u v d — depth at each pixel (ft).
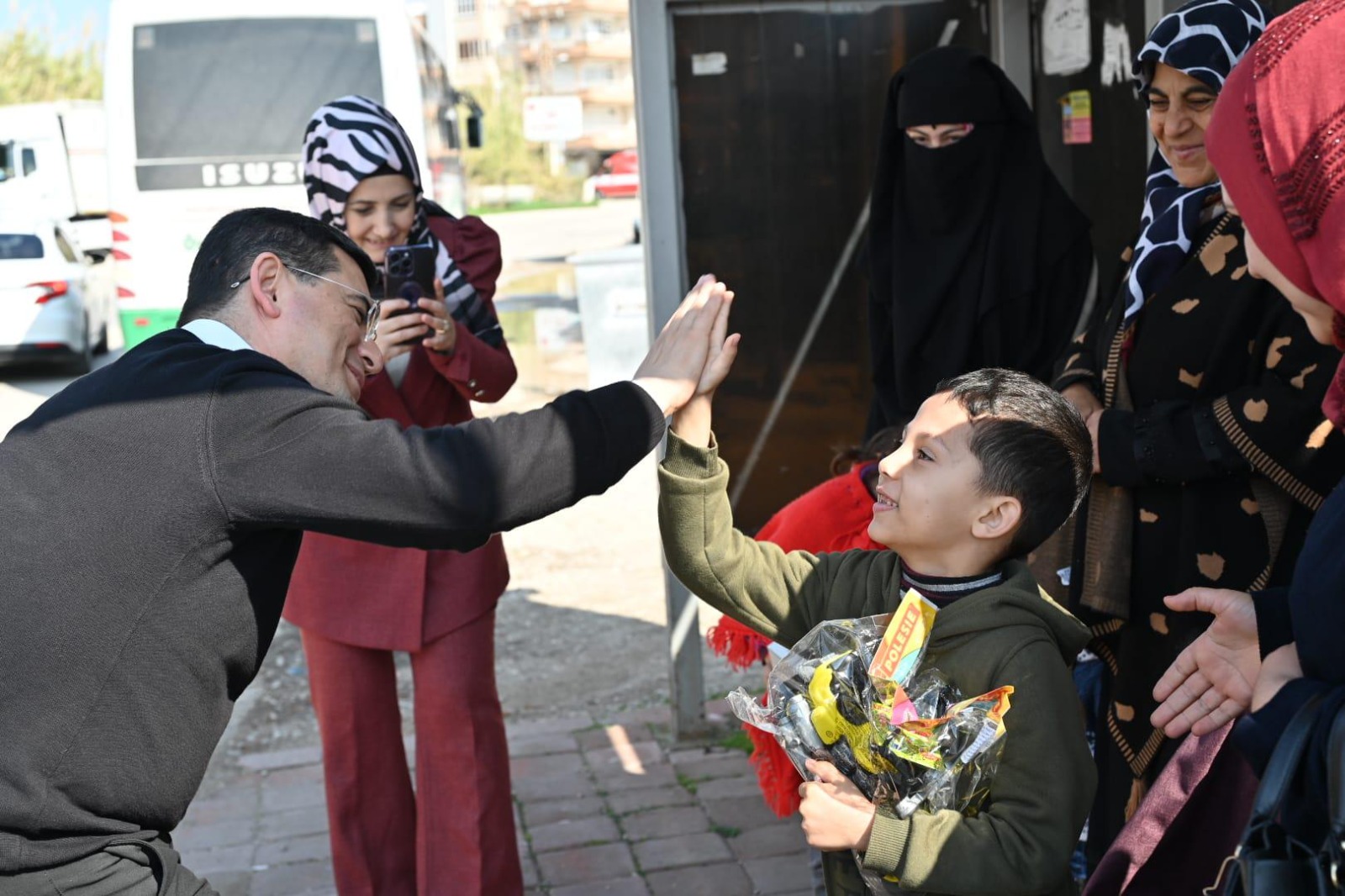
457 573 10.27
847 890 6.52
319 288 6.79
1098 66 12.84
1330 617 5.10
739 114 14.21
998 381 6.27
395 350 10.02
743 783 13.78
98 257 57.98
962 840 5.66
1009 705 5.79
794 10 14.08
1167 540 8.26
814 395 14.69
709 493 6.54
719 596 6.70
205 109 32.45
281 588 6.33
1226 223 8.17
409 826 10.78
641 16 13.57
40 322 42.29
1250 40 8.36
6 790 5.68
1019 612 6.05
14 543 5.78
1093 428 8.33
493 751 10.51
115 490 5.81
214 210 32.63
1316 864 4.65
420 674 10.41
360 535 6.04
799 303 14.55
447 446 6.04
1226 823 6.24
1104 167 13.03
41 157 57.98
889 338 11.57
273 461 5.89
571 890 11.92
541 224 94.43
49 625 5.72
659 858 12.37
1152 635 8.38
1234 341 7.99
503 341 11.43
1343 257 4.65
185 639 5.90
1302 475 7.66
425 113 37.06
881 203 11.45
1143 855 6.27
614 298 31.96
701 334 6.63
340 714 10.44
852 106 14.25
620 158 115.34
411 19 36.22
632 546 23.90
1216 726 6.11
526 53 158.51
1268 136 4.79
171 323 32.83
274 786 14.48
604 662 17.83
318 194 10.78
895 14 14.14
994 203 10.89
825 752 5.87
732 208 14.34
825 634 6.02
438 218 11.42
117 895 5.95
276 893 12.10
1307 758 4.94
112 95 32.19
